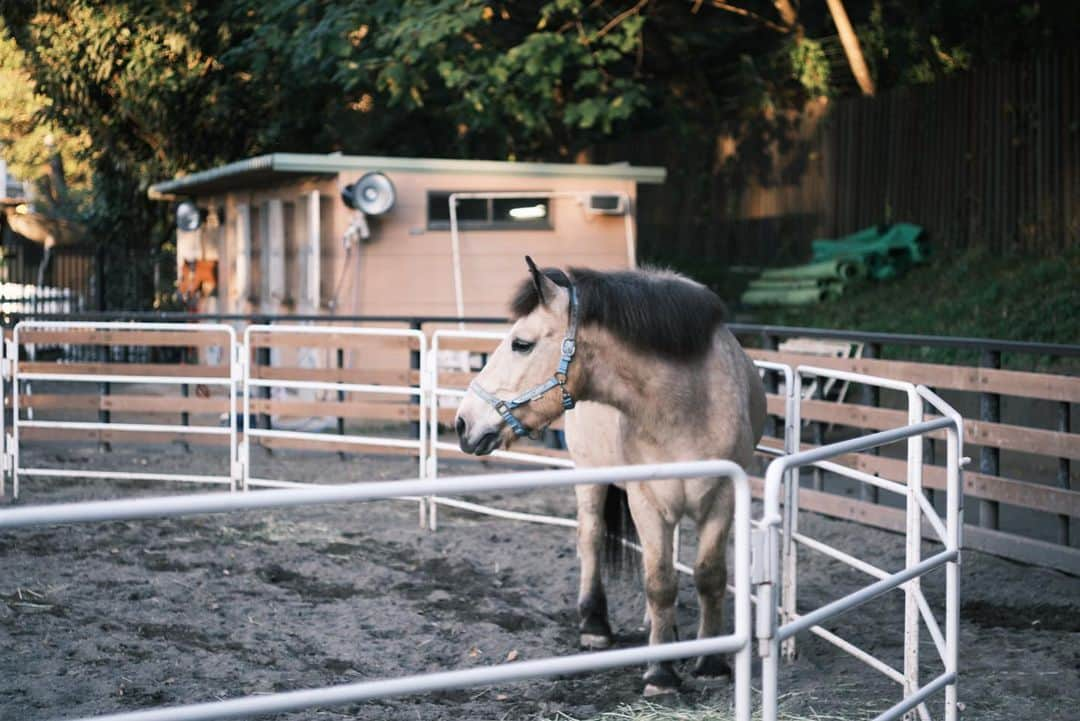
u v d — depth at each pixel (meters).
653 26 19.09
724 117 19.77
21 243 23.20
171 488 10.09
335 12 15.47
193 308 18.06
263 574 7.25
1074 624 6.30
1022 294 12.82
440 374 10.73
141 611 6.41
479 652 5.95
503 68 15.48
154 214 21.50
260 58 16.50
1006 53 16.72
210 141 20.11
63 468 10.62
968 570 7.30
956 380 7.82
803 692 5.22
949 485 4.64
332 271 13.50
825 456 3.84
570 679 5.62
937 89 15.25
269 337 11.13
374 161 13.20
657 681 5.26
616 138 21.30
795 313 15.25
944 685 4.57
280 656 5.81
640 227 20.19
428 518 8.96
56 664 5.52
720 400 5.05
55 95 19.69
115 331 11.30
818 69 17.45
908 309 13.80
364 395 13.16
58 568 7.20
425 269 13.52
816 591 7.01
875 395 8.52
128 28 18.58
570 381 4.96
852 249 15.45
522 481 3.10
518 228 13.81
